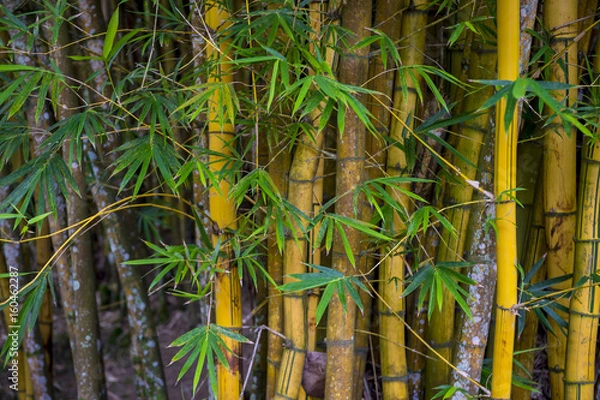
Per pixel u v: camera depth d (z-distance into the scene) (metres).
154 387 2.32
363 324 1.58
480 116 1.47
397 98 1.50
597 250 1.38
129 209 2.52
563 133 1.46
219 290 1.48
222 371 1.52
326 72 1.20
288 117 1.39
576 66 1.40
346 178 1.33
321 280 1.20
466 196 1.51
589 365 1.43
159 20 2.62
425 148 1.61
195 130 1.85
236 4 1.94
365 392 1.74
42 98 1.21
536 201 1.62
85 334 2.10
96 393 2.13
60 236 2.21
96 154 2.15
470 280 1.26
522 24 1.31
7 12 1.36
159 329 3.64
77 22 2.15
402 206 1.43
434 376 1.61
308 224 1.37
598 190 1.37
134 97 1.35
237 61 1.11
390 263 1.50
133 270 2.28
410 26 1.49
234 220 1.46
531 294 1.44
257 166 1.26
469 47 1.54
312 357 1.50
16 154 2.35
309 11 1.32
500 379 1.23
